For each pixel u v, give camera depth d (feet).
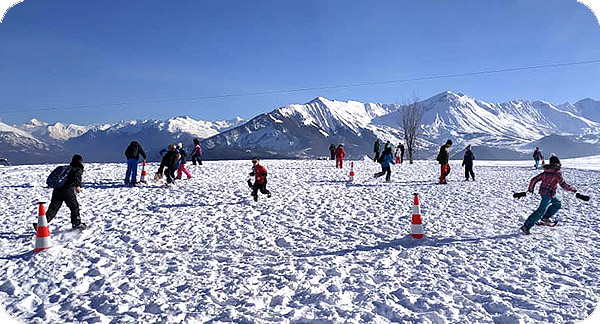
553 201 28.66
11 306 16.20
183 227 29.66
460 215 33.96
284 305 15.94
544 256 21.53
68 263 21.13
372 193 47.29
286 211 35.83
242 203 39.68
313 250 23.59
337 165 88.28
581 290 16.70
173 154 51.37
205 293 17.02
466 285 17.39
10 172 66.28
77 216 28.02
